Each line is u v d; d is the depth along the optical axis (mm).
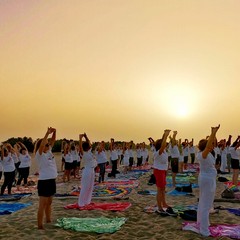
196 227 7523
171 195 12500
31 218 8883
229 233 7117
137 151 26375
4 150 13477
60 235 7219
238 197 11391
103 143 16609
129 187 14906
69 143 18906
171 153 14969
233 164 13914
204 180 7254
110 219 8438
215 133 7211
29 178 20344
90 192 10117
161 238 6984
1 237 7141
